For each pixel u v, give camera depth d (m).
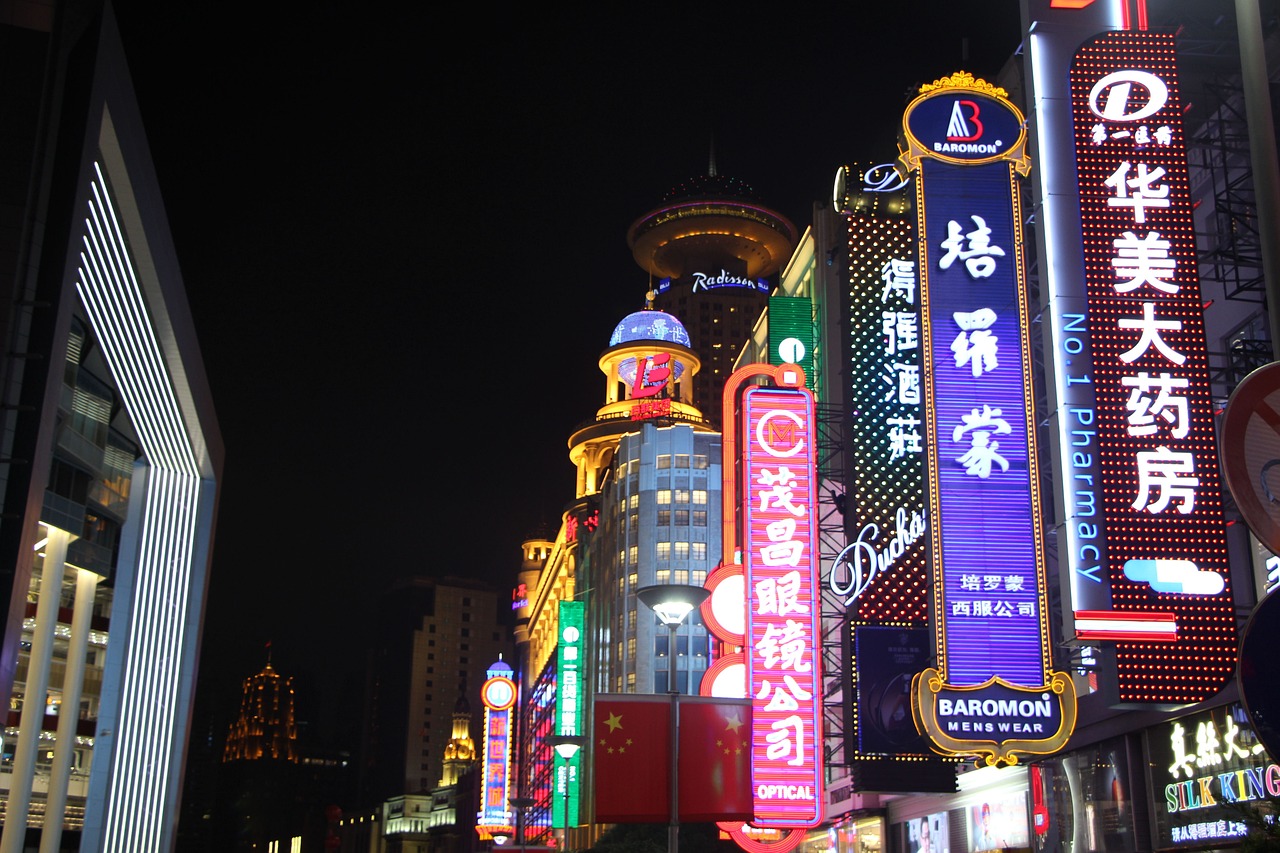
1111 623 37.81
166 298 64.56
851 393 55.81
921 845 63.41
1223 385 42.62
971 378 45.09
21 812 73.06
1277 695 11.84
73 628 85.06
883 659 50.69
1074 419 39.69
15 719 85.62
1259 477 13.12
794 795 52.62
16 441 38.56
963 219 46.91
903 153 48.38
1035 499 43.88
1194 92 44.75
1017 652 42.53
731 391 62.00
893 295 57.25
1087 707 46.00
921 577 52.19
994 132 47.97
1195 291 40.16
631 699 31.16
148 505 92.12
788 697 53.88
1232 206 42.78
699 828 80.81
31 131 39.53
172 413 81.00
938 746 41.62
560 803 148.88
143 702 88.12
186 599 92.19
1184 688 37.53
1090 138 41.69
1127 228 40.72
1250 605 38.47
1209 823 38.44
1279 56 39.94
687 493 138.12
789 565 55.75
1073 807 47.38
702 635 132.25
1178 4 44.56
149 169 54.09
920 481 54.25
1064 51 43.31
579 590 169.25
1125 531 38.44
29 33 40.31
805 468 57.22
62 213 40.41
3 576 37.50
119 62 45.62
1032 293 49.25
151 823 86.56
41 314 39.53
